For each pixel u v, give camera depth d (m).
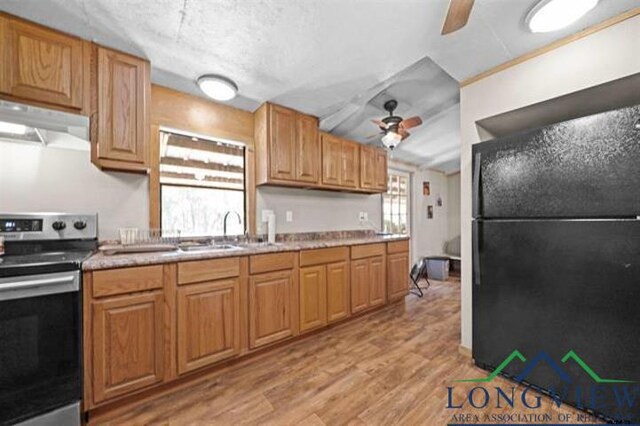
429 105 3.03
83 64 1.65
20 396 1.23
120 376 1.48
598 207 1.40
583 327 1.46
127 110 1.81
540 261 1.61
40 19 1.50
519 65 1.86
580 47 1.60
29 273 1.25
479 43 1.72
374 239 3.16
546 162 1.58
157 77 2.12
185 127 2.35
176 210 2.37
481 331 1.91
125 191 2.08
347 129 3.33
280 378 1.84
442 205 5.83
